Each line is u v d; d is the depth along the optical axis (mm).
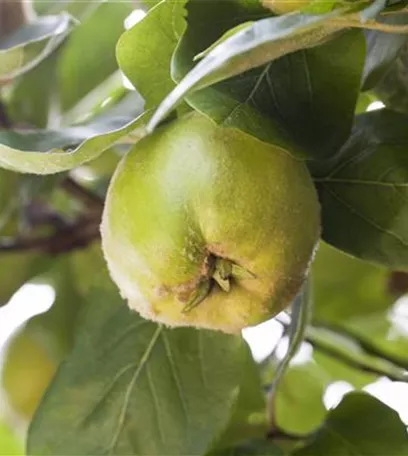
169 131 490
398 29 455
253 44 434
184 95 446
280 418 798
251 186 478
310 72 513
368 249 536
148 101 518
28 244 751
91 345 625
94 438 613
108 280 635
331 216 542
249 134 478
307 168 517
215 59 438
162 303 493
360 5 448
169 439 608
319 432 594
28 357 789
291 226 482
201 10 490
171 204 478
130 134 499
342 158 544
